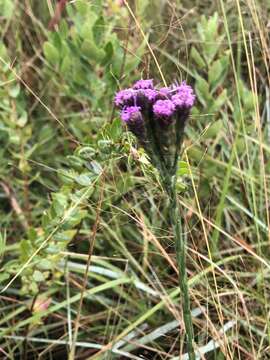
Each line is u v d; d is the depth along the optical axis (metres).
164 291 0.47
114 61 0.52
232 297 0.49
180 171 0.39
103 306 0.52
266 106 0.57
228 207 0.53
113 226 0.53
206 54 0.53
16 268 0.45
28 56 0.65
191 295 0.47
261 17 0.56
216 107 0.52
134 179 0.52
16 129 0.52
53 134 0.56
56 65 0.55
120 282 0.47
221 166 0.55
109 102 0.54
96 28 0.52
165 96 0.30
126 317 0.51
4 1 0.57
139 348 0.48
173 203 0.32
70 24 0.64
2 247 0.44
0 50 0.52
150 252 0.50
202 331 0.47
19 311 0.47
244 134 0.48
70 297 0.52
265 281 0.49
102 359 0.46
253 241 0.52
